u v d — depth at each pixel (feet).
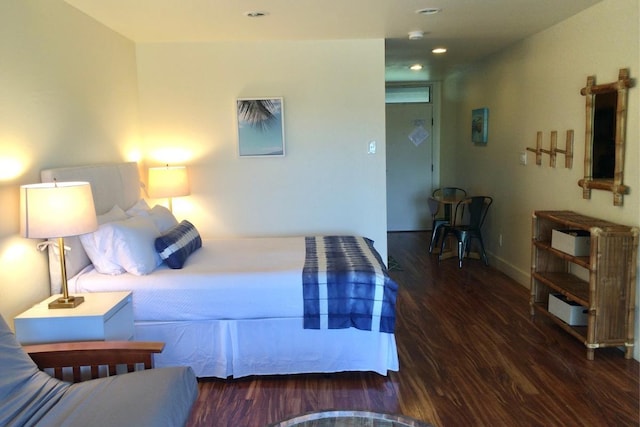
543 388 9.30
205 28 12.52
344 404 8.89
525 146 15.29
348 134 14.79
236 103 14.48
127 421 5.71
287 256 11.21
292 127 14.73
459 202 18.80
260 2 10.33
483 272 17.69
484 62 18.65
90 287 9.49
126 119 13.39
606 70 10.98
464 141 21.66
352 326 9.69
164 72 14.32
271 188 14.94
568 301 11.60
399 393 9.24
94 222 8.29
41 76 9.18
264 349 9.81
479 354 10.87
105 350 6.96
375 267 10.01
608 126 10.93
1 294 8.03
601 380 9.55
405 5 10.87
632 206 10.28
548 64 13.61
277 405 8.91
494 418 8.33
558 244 11.72
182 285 9.59
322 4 10.59
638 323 10.27
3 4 8.08
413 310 13.82
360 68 14.53
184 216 14.96
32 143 8.88
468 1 10.68
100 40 11.80
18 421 5.83
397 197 26.23
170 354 9.75
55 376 7.06
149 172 13.62
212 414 8.64
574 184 12.52
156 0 10.04
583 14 11.79
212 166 14.75
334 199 15.05
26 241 8.69
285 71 14.48
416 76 23.72
